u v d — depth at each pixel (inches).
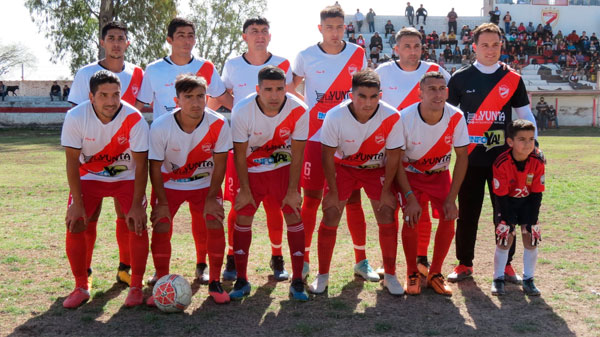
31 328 154.1
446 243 186.2
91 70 197.8
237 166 182.4
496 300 177.3
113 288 190.5
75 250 173.3
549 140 952.3
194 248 245.4
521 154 176.9
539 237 179.3
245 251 183.9
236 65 221.0
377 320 160.6
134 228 174.2
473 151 196.7
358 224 202.8
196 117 168.7
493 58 196.4
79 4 1188.5
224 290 189.8
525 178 179.3
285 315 165.5
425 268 208.2
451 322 158.4
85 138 168.6
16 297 179.8
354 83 173.9
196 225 197.0
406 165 195.2
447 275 206.2
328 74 219.5
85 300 177.3
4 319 160.7
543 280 195.5
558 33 1568.7
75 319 161.6
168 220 177.5
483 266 216.4
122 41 198.7
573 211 319.0
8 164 591.5
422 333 150.0
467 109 198.7
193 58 212.2
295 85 232.2
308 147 215.2
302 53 223.5
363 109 173.5
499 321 158.7
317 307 172.6
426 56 1508.4
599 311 165.3
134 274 175.6
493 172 183.6
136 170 172.4
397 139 180.5
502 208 181.9
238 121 179.0
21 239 257.9
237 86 220.8
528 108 202.2
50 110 1355.8
